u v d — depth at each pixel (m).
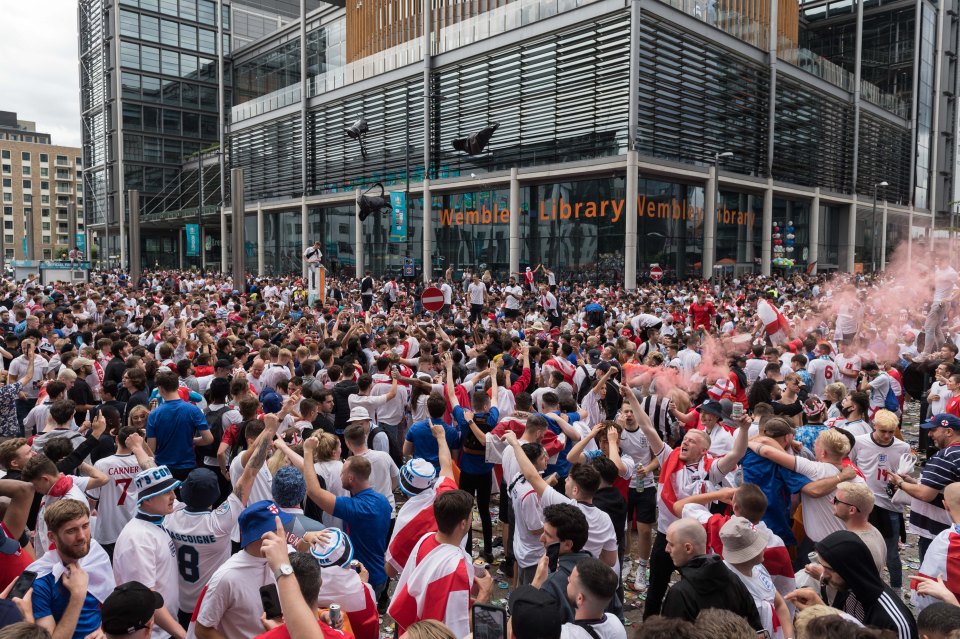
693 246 36.78
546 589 3.46
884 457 5.73
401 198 38.50
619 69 31.56
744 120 38.81
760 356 11.03
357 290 28.30
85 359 8.89
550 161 35.00
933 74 62.09
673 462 5.34
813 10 58.38
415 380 8.21
